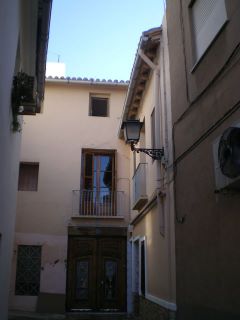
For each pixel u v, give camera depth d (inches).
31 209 614.9
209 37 275.1
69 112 659.4
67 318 524.7
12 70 274.8
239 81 219.6
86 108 664.4
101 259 612.7
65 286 590.6
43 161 633.6
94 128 656.4
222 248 232.8
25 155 631.8
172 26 352.2
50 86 667.4
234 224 219.3
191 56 299.6
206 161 260.1
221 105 241.9
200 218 266.5
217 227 240.1
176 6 341.7
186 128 302.2
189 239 286.0
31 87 300.7
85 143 647.8
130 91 488.4
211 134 254.8
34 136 642.2
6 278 346.9
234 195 220.5
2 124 241.8
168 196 340.8
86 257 611.2
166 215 345.1
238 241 214.4
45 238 605.3
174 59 341.7
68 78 657.0
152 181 418.9
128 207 625.9
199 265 266.2
